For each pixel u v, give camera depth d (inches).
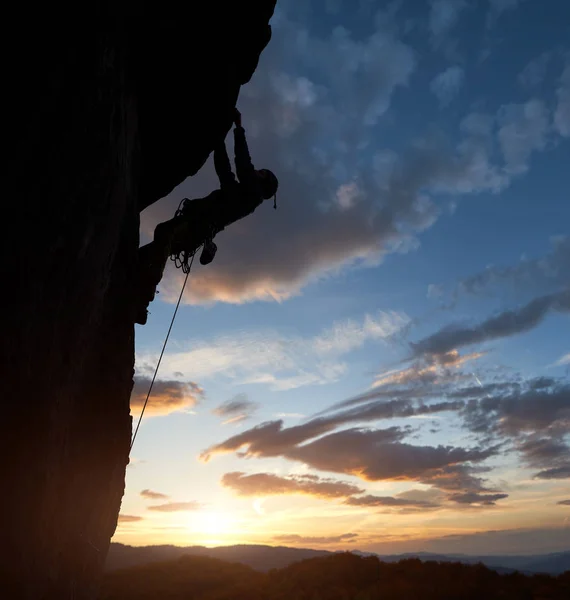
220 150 265.1
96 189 142.4
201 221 265.7
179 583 1519.4
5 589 108.7
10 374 109.2
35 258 114.5
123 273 201.5
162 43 200.1
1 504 108.0
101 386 185.2
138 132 219.0
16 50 113.9
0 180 105.6
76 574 157.9
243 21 217.8
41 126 117.3
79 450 169.6
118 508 205.0
